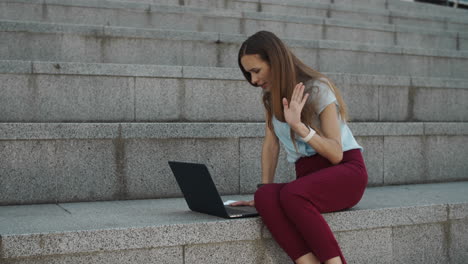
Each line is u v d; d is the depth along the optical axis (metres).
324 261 2.63
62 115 4.13
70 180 3.60
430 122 4.94
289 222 2.73
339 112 2.88
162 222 2.73
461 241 3.46
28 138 3.49
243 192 4.02
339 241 3.03
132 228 2.59
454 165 4.77
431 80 5.31
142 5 6.52
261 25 7.02
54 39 5.16
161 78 4.37
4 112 4.00
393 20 8.54
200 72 4.46
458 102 5.47
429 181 4.65
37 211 3.17
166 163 3.82
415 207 3.27
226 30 6.88
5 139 3.45
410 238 3.29
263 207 2.75
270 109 3.03
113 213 3.07
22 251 2.42
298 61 2.89
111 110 4.25
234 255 2.81
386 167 4.44
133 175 3.74
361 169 2.90
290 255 2.74
